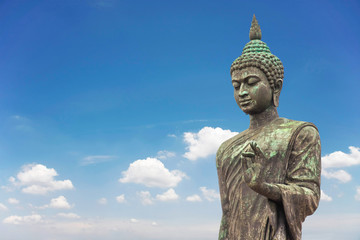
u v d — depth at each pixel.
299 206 7.25
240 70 8.39
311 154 7.69
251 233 7.56
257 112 8.43
